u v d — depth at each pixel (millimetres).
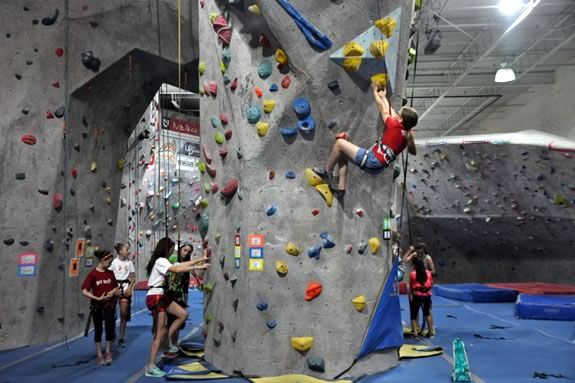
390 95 5059
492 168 11039
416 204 13312
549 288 11891
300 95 5000
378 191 5473
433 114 22047
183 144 15078
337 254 5160
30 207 7125
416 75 16984
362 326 5234
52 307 7266
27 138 7145
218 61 5688
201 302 12375
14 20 7242
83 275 7836
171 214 14688
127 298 7160
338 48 4844
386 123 4605
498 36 13453
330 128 5090
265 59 5145
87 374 5457
